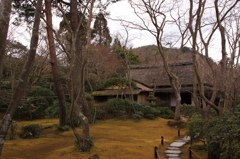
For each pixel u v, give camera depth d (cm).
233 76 741
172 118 1809
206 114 692
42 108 1681
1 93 1073
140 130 1270
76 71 1128
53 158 687
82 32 1255
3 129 490
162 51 1380
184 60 2448
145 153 743
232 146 452
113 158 673
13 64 1254
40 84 1842
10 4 498
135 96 2120
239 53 814
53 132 1170
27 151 779
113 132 1177
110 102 1753
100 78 2302
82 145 738
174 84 1552
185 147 865
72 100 712
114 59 2406
